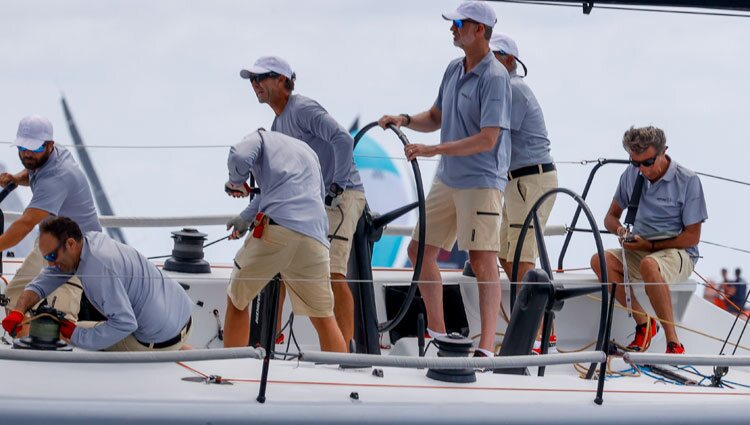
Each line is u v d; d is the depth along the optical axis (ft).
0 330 51.83
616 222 64.44
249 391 42.91
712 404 45.98
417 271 53.42
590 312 64.75
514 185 62.69
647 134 60.49
